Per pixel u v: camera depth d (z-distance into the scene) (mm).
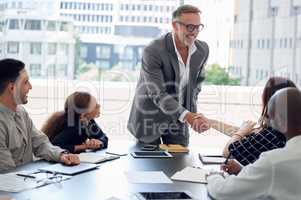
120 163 2498
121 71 4148
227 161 2305
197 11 3039
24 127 2586
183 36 2990
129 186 1968
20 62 2533
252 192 1636
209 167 2449
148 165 2465
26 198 1729
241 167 2107
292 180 1572
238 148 2248
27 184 1935
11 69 2461
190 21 2963
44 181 1997
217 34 3924
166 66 3055
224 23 3922
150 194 1830
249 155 2207
